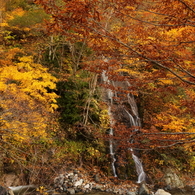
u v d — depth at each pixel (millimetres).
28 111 7582
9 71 9242
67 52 15883
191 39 4871
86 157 11672
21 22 13453
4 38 15312
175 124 8383
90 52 13750
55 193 8891
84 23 3439
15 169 9430
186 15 3865
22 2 17109
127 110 14336
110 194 9328
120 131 5734
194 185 10648
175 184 10570
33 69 10781
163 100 13711
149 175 11266
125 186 10180
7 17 15078
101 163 11633
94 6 3242
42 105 9609
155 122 6242
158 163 11820
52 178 9617
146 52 3990
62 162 10789
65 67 14641
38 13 13344
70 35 3803
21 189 8883
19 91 8586
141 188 9766
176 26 4121
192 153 12094
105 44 4102
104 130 12664
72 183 9750
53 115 11406
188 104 4973
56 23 3490
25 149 9805
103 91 14562
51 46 15055
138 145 5645
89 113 13148
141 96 14984
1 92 8102
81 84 13641
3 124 7023
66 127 12570
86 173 10750
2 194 7137
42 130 8367
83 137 12469
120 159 11828
